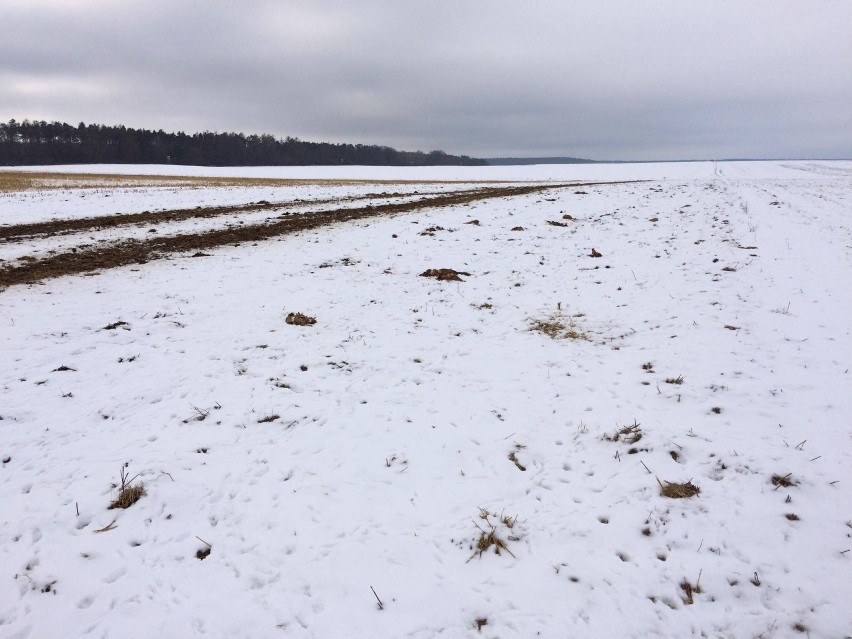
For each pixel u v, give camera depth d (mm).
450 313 10398
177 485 5035
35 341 8297
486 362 8078
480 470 5398
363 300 11109
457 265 14211
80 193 28953
